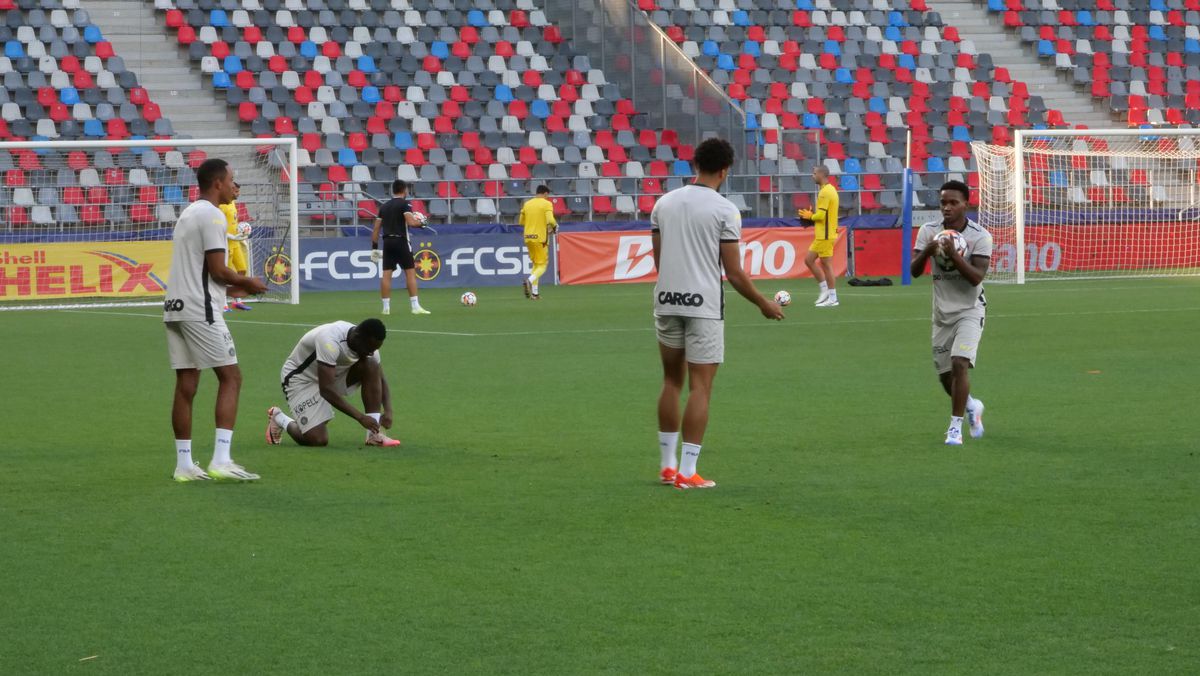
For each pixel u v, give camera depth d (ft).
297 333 80.33
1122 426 44.91
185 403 37.11
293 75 142.92
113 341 76.23
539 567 27.55
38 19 139.33
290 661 21.79
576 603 24.94
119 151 128.98
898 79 162.71
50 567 27.86
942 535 30.07
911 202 125.39
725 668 21.27
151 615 24.39
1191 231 141.38
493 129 144.56
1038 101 163.02
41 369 63.31
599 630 23.27
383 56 148.25
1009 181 137.90
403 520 32.04
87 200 124.57
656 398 52.75
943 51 168.25
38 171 124.77
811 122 154.20
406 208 93.97
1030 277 132.46
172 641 22.85
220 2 147.43
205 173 37.01
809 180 143.84
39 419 48.67
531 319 89.51
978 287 42.29
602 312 95.20
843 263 135.85
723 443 42.47
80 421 48.21
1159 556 27.99
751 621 23.72
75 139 129.80
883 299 105.19
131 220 120.78
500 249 129.39
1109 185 152.66
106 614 24.47
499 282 129.49
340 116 140.56
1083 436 43.11
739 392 53.78
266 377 59.77
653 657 21.83
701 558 28.19
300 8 150.41
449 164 138.31
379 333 41.14
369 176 135.85
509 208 137.59
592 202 137.69
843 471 37.73
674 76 145.07
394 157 138.72
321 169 134.62
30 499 34.81
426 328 83.10
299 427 42.65
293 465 39.42
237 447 42.70
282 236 114.01
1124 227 140.36
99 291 107.04
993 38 173.37
